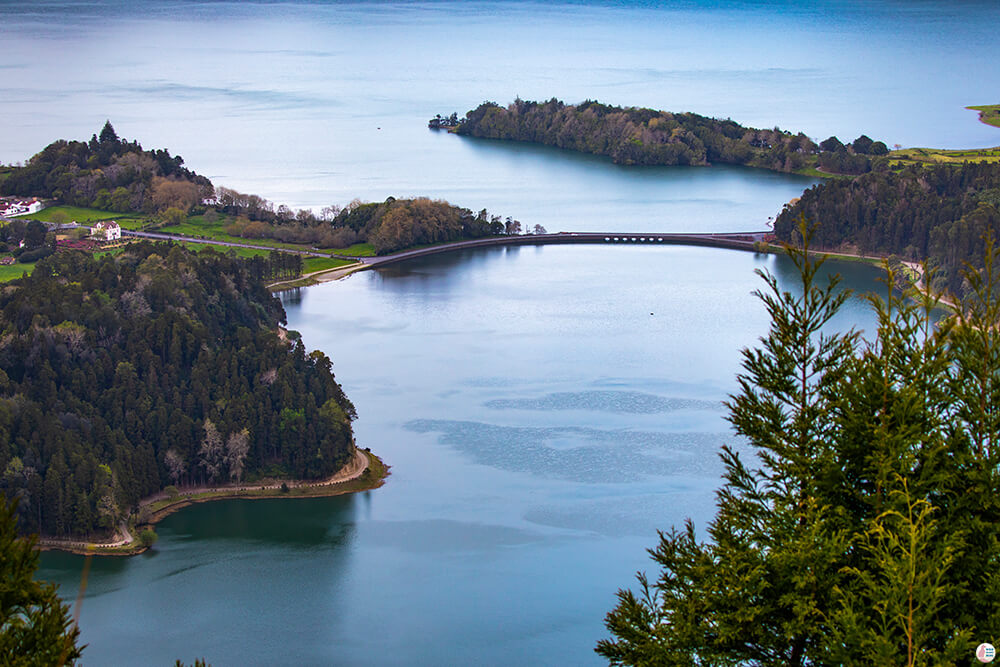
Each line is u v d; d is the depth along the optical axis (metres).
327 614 160.00
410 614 158.25
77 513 181.12
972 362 48.31
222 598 165.38
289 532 187.00
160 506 197.62
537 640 150.62
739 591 44.47
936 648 42.47
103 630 156.75
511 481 198.75
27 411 196.38
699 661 45.84
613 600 160.00
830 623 42.12
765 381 49.25
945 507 46.34
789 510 46.72
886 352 49.12
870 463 46.56
